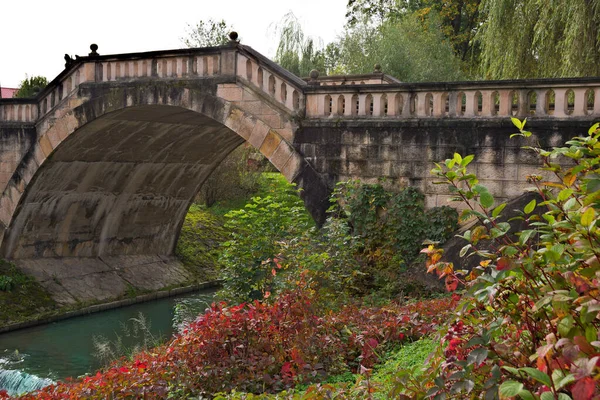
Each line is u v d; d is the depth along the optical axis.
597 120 13.95
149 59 20.75
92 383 10.12
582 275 3.94
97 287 25.58
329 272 13.39
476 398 4.59
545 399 3.43
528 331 4.63
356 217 16.11
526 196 14.08
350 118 16.80
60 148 23.28
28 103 23.86
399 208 15.73
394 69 32.75
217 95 19.08
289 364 9.42
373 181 16.38
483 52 22.67
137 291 26.55
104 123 22.69
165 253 30.67
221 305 10.84
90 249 27.16
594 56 18.31
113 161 25.47
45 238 25.56
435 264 5.19
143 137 24.72
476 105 15.34
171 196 29.44
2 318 21.39
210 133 25.70
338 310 12.34
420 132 15.80
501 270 4.40
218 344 10.06
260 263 15.73
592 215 3.92
